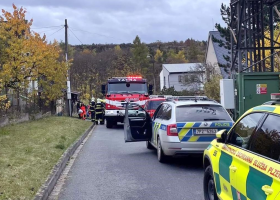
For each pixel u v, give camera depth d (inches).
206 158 241.8
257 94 519.8
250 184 157.2
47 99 1024.2
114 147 537.6
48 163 366.3
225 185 197.3
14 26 772.0
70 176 348.5
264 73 521.0
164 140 368.8
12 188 264.4
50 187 291.3
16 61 752.3
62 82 981.2
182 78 1977.1
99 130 860.6
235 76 536.1
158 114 439.5
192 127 354.0
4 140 494.3
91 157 453.7
